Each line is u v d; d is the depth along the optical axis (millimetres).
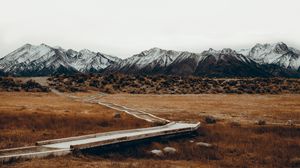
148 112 53125
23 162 18422
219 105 69188
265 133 35031
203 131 35281
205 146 28594
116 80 138250
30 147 21938
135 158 23891
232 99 89375
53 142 24297
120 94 110250
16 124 33812
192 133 33719
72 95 101688
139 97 96438
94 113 47156
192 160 24234
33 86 113000
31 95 93188
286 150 27828
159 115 48938
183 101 80688
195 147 28281
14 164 17969
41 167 17625
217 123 41312
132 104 70062
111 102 75875
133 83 132875
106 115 43875
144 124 37938
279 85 136750
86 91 115875
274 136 33562
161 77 151000
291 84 140375
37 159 19234
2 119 35438
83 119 38062
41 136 28766
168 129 31547
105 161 21375
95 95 104312
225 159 25000
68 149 21406
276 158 25281
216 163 23625
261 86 135625
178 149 27438
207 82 143250
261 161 24500
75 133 31250
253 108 62625
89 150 22969
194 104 71250
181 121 40500
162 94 111562
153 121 40344
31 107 54500
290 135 34156
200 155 25797
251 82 146625
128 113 48844
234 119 45531
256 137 32875
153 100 84312
